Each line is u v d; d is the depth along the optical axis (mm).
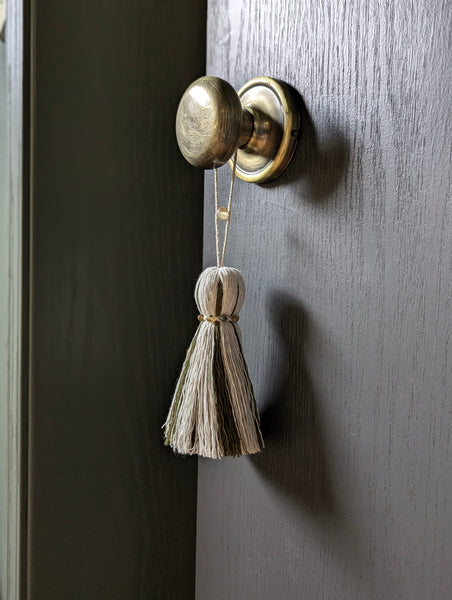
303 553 523
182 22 669
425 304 407
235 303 500
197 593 701
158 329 692
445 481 400
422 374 412
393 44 419
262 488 572
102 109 633
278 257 532
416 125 407
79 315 641
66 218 625
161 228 683
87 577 674
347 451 473
